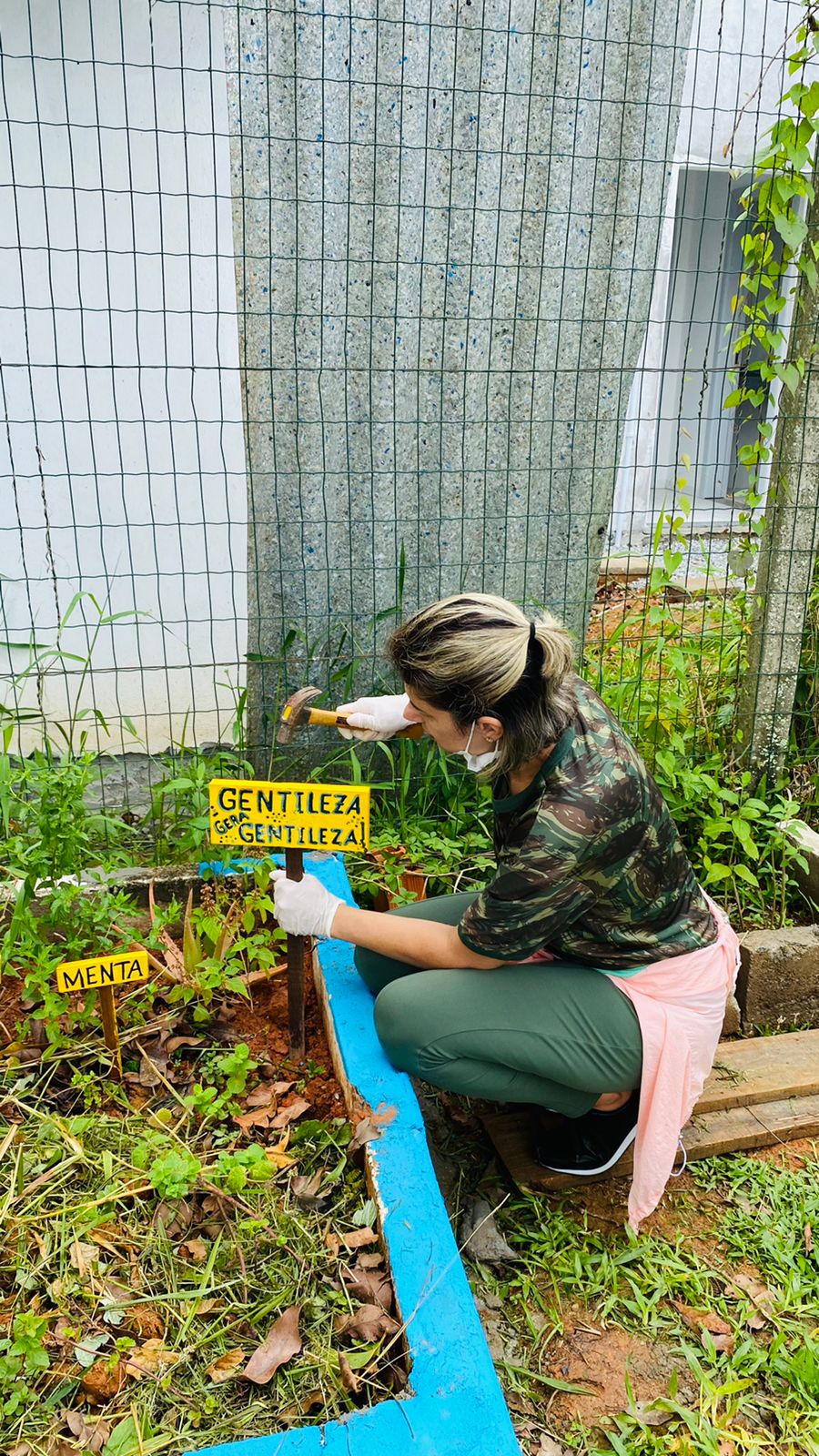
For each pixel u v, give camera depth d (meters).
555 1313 2.01
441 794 3.22
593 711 1.97
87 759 2.71
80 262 2.85
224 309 2.98
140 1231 1.86
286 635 3.16
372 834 3.06
